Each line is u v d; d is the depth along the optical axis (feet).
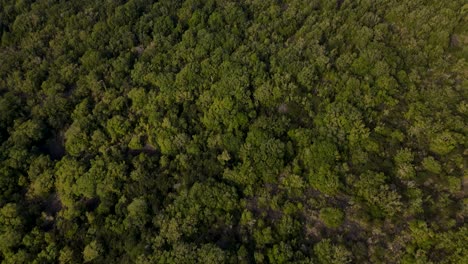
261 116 262.06
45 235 232.94
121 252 225.15
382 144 238.68
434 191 221.05
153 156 262.88
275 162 239.71
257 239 215.31
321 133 246.68
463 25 289.12
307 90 275.80
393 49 281.13
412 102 253.65
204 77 293.02
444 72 269.03
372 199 216.95
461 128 233.14
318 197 230.68
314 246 208.23
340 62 278.46
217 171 247.09
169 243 220.64
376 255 203.82
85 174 250.78
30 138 280.92
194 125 274.77
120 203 241.96
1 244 227.20
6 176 258.78
